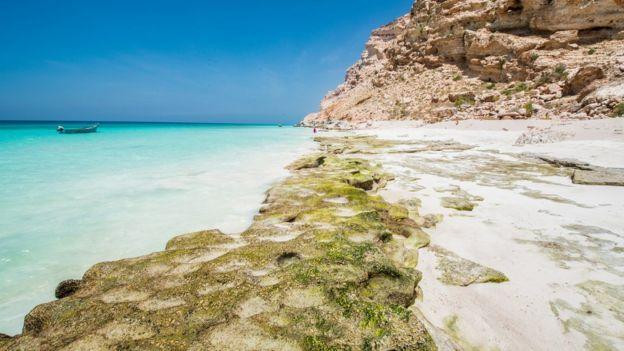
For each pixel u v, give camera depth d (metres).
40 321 4.57
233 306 4.43
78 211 10.48
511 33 51.84
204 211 10.53
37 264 7.10
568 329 4.77
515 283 5.97
